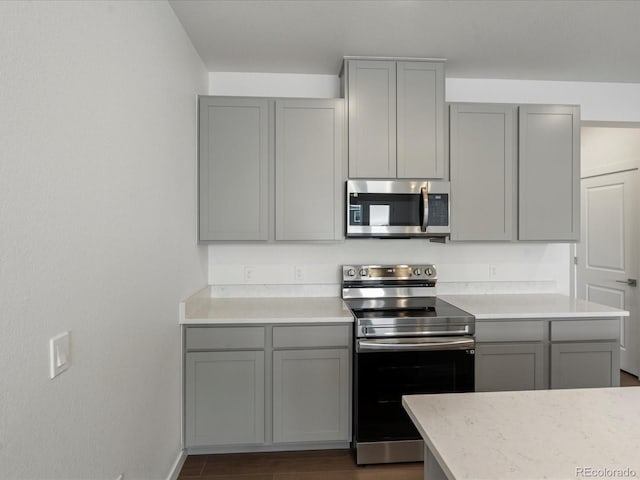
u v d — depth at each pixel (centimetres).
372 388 216
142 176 155
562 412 101
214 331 216
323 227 250
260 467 214
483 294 293
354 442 227
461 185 258
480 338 229
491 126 259
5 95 82
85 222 112
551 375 234
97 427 120
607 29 217
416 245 290
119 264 135
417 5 194
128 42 142
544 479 72
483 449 83
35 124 91
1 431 81
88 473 115
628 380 331
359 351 215
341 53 246
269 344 220
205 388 217
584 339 236
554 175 262
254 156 246
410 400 109
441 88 253
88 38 114
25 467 88
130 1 144
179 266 208
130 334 144
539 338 233
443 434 89
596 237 376
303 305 253
